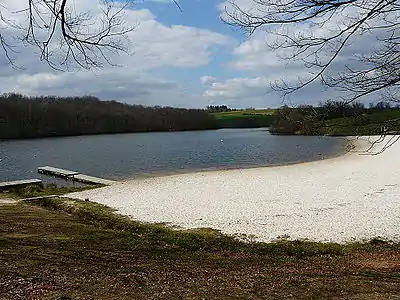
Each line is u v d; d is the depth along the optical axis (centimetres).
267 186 2692
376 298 723
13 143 7900
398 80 437
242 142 7788
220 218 1775
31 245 1150
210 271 954
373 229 1557
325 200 2136
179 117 13212
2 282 762
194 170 3944
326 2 401
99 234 1443
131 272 890
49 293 709
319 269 1026
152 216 1836
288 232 1536
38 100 9194
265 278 877
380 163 3653
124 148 6906
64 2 420
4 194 2717
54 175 3834
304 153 5231
